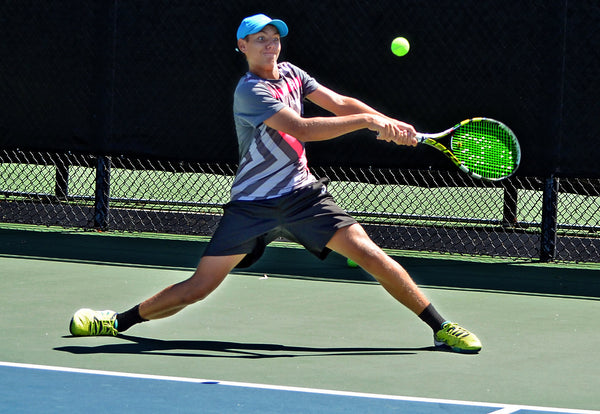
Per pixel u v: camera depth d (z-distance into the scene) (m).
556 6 19.20
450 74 19.80
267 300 15.80
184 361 11.88
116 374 11.16
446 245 21.06
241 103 12.41
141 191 28.58
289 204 12.52
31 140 22.41
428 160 20.03
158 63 21.53
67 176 23.83
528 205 27.64
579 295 16.80
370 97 20.19
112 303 15.36
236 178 12.77
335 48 20.28
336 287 17.02
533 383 11.13
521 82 19.50
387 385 10.92
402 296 12.68
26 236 21.88
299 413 9.72
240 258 12.68
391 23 19.97
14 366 11.43
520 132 19.61
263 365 11.75
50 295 15.88
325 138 12.20
